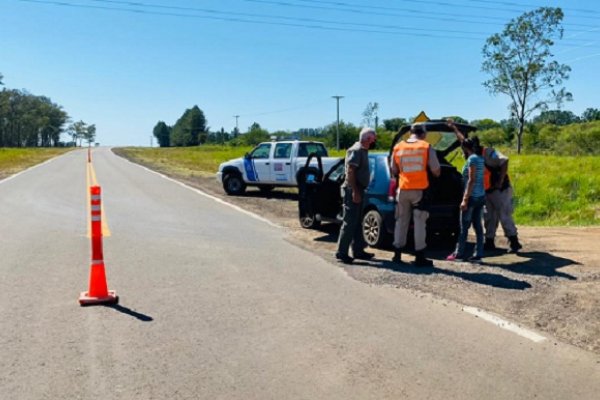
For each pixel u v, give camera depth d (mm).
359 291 6391
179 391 3838
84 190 19047
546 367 4281
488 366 4285
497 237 10359
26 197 16516
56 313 5508
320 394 3811
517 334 4988
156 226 11258
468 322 5305
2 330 5004
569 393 3850
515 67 59594
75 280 6812
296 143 17250
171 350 4570
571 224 12984
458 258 8141
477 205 7984
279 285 6645
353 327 5148
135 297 6102
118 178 25406
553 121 85875
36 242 9328
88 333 4945
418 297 6145
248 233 10555
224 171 18547
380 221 8961
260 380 4023
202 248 8984
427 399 3744
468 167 7922
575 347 4703
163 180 24312
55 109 167375
